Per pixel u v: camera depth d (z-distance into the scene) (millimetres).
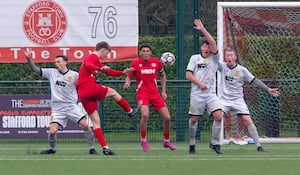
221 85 35375
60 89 33594
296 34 43375
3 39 43938
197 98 33094
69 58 43938
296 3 40750
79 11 43812
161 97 36281
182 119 42906
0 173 25828
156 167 27297
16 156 32312
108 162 29156
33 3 43906
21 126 42031
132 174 25234
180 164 28297
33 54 44031
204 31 32844
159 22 48281
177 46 43531
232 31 41750
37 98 42031
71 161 29641
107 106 42781
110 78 47656
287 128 42812
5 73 48125
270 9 42406
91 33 43812
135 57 43906
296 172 25828
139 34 47125
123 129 42938
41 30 43906
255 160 29922
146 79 35062
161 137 43062
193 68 32938
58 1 43812
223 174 25219
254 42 42938
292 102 42688
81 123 33531
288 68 43438
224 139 40688
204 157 31391
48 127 42062
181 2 43406
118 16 43812
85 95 32688
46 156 32281
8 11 43906
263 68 43250
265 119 42750
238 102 35250
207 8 48969
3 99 41906
